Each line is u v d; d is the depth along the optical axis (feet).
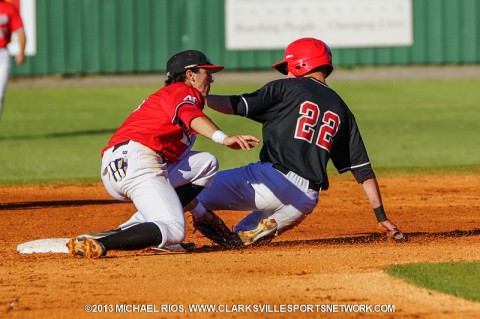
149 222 45.65
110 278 42.57
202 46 191.72
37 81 191.42
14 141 121.49
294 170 48.29
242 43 191.72
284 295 38.78
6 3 106.63
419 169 93.56
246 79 184.34
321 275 42.34
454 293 38.55
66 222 64.28
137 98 167.12
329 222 63.87
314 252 48.44
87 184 85.51
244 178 49.29
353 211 69.05
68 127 135.13
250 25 191.31
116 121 141.08
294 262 45.44
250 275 42.63
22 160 105.50
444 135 124.06
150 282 41.55
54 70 189.98
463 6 192.85
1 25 106.42
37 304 38.22
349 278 41.55
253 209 50.24
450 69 195.31
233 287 40.29
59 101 165.78
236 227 51.98
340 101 49.37
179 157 48.26
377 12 191.72
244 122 136.05
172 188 46.88
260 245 51.55
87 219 65.72
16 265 46.47
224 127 130.00
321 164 48.47
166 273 43.37
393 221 63.98
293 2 191.21
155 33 190.80
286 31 191.62
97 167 100.17
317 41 50.78
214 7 190.49
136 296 39.09
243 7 190.80
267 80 182.19
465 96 165.27
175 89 46.16
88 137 124.47
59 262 46.88
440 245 50.72
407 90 173.68
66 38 189.67
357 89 176.14
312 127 48.44
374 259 45.93
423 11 192.75
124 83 185.57
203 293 39.32
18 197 77.56
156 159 46.37
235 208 50.37
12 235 58.70
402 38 193.16
